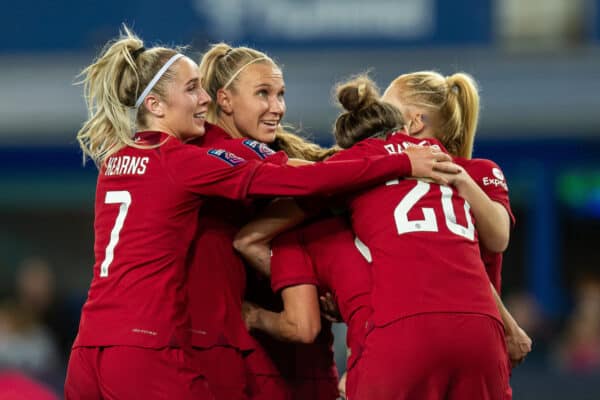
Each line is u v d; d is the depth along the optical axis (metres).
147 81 14.45
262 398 15.24
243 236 15.00
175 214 13.92
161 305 13.59
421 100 15.36
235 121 15.68
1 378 26.92
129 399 13.26
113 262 13.82
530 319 38.16
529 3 42.81
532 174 44.84
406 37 42.66
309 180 13.72
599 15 42.69
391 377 13.05
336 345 30.44
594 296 37.62
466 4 42.72
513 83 43.22
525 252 46.69
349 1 42.69
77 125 45.00
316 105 42.53
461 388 13.27
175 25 42.53
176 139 14.35
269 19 42.75
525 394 26.77
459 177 14.27
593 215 45.56
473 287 13.49
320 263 14.85
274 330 14.97
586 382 26.48
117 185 14.21
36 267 42.50
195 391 13.52
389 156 14.08
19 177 47.28
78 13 43.91
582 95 42.97
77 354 13.83
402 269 13.44
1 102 44.88
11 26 44.47
